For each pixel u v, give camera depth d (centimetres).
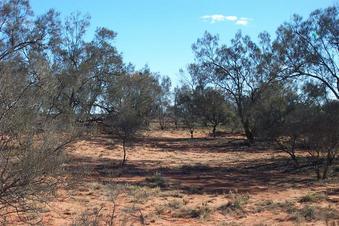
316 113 2325
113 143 3875
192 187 1922
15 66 838
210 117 6053
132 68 3922
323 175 2202
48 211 1187
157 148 4122
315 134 2202
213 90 5794
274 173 2505
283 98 2833
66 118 896
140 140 4744
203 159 3394
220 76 4744
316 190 1825
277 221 1248
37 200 749
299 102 2847
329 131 2173
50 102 857
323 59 3073
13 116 723
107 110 3341
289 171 2536
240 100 4659
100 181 1920
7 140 712
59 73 1180
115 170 2430
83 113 1112
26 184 703
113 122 3016
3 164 697
